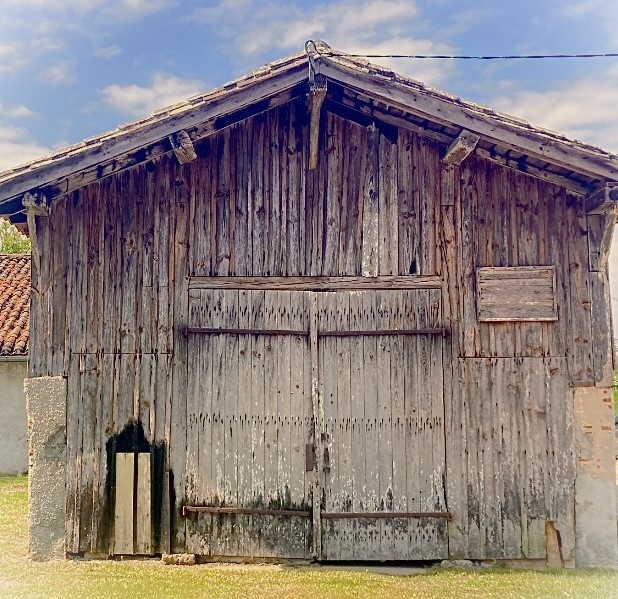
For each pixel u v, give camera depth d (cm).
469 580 576
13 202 617
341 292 653
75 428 650
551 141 576
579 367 639
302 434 642
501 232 652
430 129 649
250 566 624
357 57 582
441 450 636
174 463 643
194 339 652
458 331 645
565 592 541
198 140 646
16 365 1223
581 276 646
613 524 625
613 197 596
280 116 666
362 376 645
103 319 657
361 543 631
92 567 615
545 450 633
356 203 659
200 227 661
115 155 586
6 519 811
